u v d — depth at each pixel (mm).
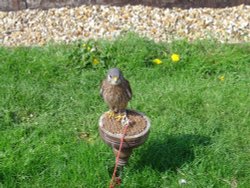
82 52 6793
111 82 4445
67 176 4867
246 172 4988
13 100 6020
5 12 8188
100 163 4961
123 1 8297
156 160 5078
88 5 8297
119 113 4707
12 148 5238
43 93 6176
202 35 7680
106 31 7793
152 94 6113
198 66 6703
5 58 6789
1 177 4879
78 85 6391
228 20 8008
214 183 4855
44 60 6730
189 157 5121
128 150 4648
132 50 6949
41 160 5035
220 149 5195
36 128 5566
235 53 6930
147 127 4656
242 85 6359
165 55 6938
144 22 7965
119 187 4785
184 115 5777
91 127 5609
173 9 8227
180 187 4805
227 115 5824
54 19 8047
